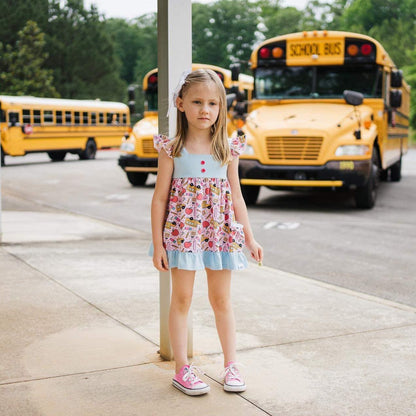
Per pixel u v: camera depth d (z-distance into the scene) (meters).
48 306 4.87
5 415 3.05
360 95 11.26
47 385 3.41
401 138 16.64
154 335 4.23
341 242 8.27
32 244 7.48
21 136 24.38
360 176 10.91
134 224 9.90
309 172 10.91
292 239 8.49
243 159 11.27
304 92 12.15
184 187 3.24
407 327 4.52
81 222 9.62
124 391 3.34
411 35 64.62
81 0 63.78
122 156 15.69
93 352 3.91
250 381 3.51
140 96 70.69
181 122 3.26
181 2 3.62
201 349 4.04
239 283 5.79
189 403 3.21
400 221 10.16
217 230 3.25
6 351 3.91
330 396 3.31
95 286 5.50
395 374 3.62
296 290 5.56
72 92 60.44
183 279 3.34
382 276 6.41
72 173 20.20
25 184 16.72
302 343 4.15
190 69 3.67
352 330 4.44
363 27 69.69
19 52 47.50
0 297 5.11
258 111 11.96
